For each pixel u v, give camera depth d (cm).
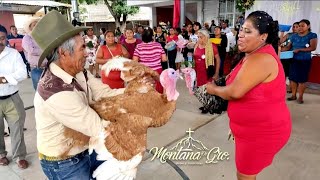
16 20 1773
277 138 195
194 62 469
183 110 520
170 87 161
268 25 180
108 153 151
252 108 190
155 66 440
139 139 155
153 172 318
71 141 161
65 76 150
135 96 158
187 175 310
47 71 156
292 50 534
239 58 314
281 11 750
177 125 450
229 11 1484
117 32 1159
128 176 157
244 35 187
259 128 194
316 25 702
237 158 216
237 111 199
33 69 397
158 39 945
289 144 372
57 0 1706
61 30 145
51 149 160
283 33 638
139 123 153
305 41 511
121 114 154
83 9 2245
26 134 429
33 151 372
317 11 693
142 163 337
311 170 310
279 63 185
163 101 161
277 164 323
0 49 291
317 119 457
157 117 158
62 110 143
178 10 945
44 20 147
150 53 434
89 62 729
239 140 209
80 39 154
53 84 147
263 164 205
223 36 656
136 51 439
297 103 542
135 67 165
